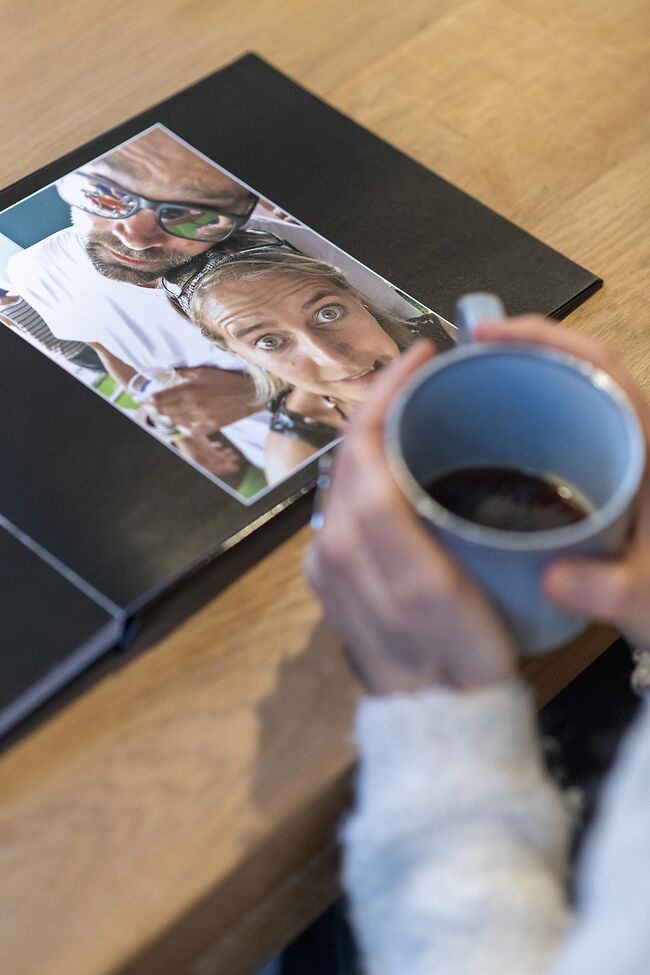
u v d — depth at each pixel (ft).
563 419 1.69
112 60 2.72
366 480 1.65
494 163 2.56
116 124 2.59
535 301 2.31
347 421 2.07
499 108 2.67
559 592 1.55
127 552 1.93
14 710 1.80
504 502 1.73
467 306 1.84
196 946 1.77
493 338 1.82
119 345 2.15
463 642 1.63
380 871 1.64
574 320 2.32
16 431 2.05
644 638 1.70
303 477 2.02
